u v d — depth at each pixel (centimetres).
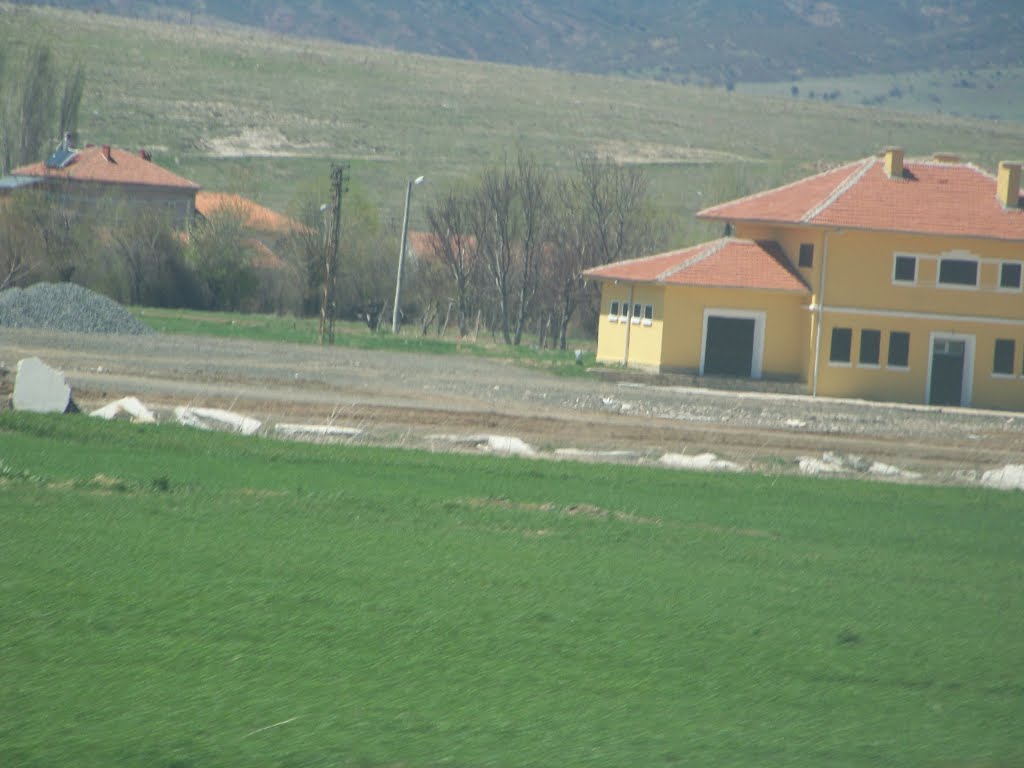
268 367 17088
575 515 7575
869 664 4578
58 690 3728
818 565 6538
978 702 4203
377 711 3747
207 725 3538
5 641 4122
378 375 17325
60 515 6172
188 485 7419
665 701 4028
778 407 17762
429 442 11119
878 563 6731
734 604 5409
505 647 4484
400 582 5338
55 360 15650
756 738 3725
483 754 3462
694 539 7056
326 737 3506
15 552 5300
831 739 3753
